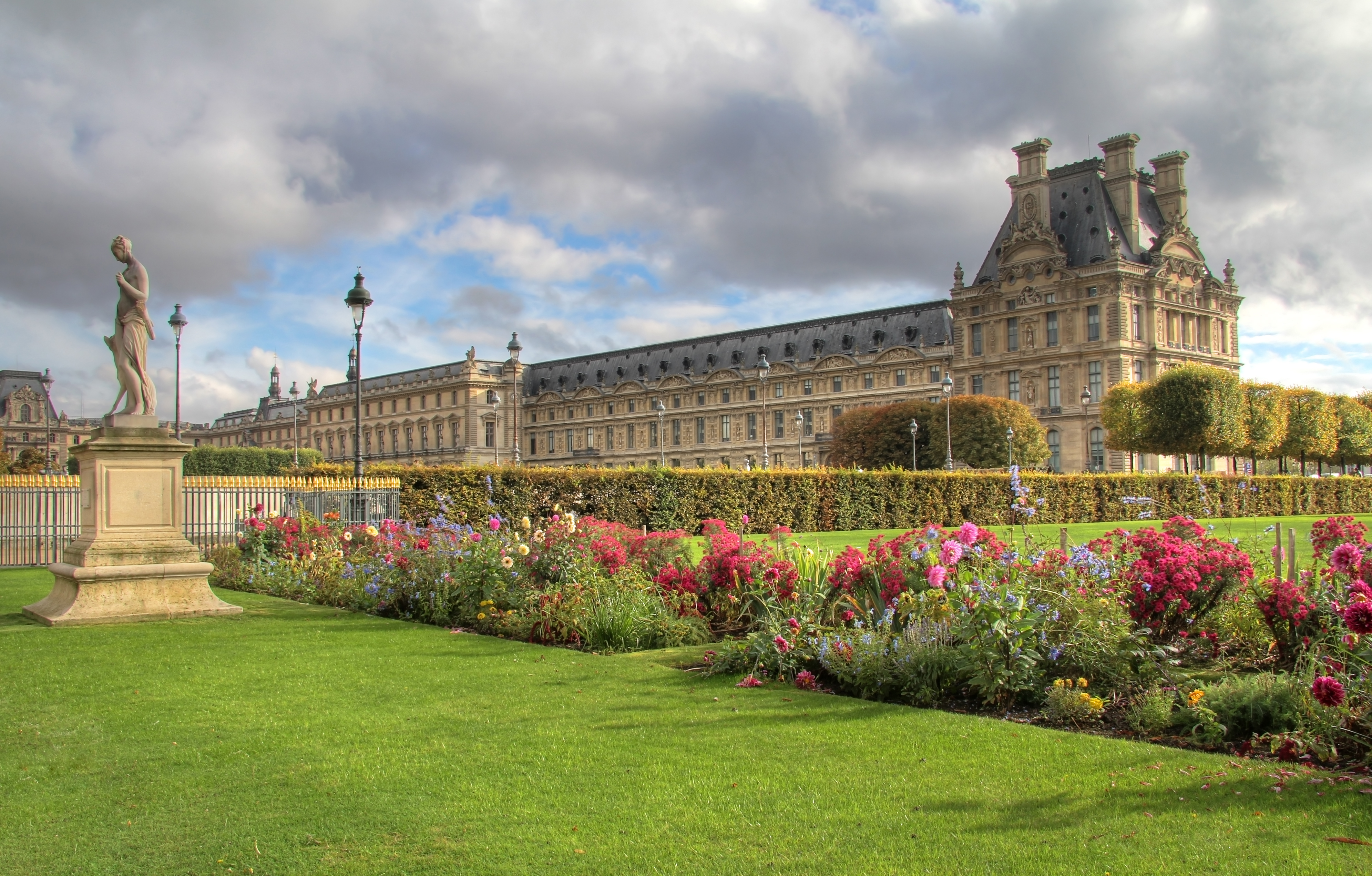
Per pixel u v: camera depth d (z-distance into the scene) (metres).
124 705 11.28
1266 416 93.94
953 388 124.25
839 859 6.82
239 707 11.20
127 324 18.11
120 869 6.80
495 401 187.12
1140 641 11.95
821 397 143.88
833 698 11.71
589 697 11.77
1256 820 7.48
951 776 8.60
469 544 19.34
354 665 13.78
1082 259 112.50
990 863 6.73
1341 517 16.06
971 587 12.35
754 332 159.62
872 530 51.09
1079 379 111.00
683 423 164.00
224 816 7.77
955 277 124.12
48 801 8.14
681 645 15.83
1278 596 13.27
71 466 93.06
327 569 22.94
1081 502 61.16
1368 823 7.40
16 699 11.59
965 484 56.03
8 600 21.48
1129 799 7.95
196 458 116.75
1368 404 125.88
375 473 39.47
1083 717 10.58
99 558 17.64
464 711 11.04
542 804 7.97
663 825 7.48
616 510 43.94
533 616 16.59
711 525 19.36
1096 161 113.94
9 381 170.75
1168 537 14.12
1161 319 112.31
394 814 7.77
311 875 6.66
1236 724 9.87
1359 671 10.51
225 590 24.34
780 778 8.57
